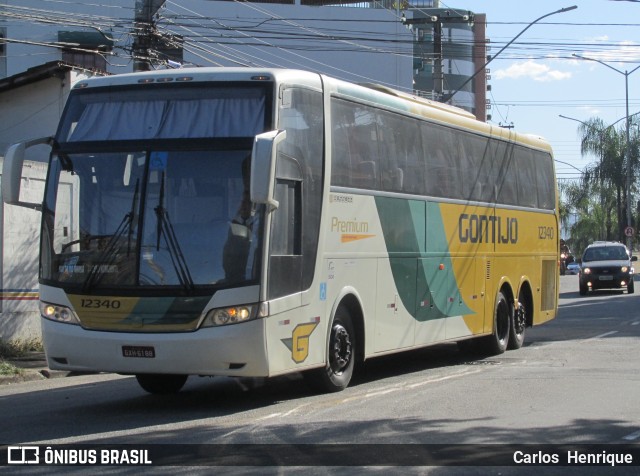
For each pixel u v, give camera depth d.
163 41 23.09
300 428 8.95
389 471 7.12
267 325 9.70
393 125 12.89
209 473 7.07
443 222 14.30
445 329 14.38
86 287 9.84
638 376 12.85
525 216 17.91
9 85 22.69
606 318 24.42
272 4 48.88
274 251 9.88
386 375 13.69
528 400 10.70
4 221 17.11
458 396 11.07
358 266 11.77
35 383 14.06
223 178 9.76
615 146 64.25
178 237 9.70
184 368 9.59
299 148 10.44
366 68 50.47
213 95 10.13
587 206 73.50
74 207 10.12
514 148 17.53
